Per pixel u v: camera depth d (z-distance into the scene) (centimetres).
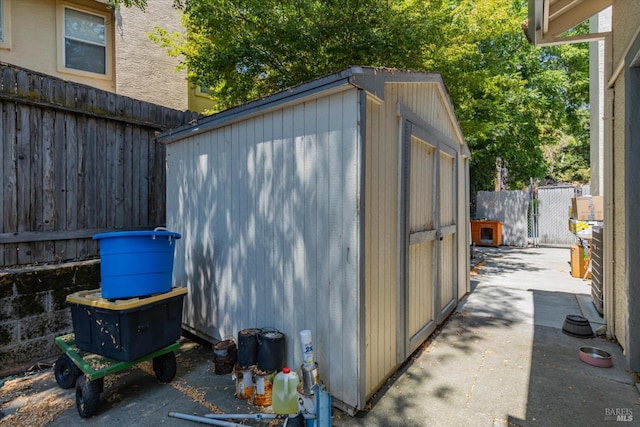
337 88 233
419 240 330
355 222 231
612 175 349
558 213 1089
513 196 1137
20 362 305
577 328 361
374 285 252
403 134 292
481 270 722
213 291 349
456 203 467
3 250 321
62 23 651
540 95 975
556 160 2134
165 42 664
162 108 449
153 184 442
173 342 282
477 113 796
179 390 270
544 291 546
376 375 254
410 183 314
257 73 552
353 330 233
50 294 324
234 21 507
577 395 252
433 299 375
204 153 357
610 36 351
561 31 369
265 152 293
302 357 263
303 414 212
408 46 497
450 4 644
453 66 570
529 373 284
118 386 277
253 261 306
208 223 354
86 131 377
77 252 372
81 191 373
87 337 261
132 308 247
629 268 287
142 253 261
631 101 285
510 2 636
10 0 597
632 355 284
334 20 483
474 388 262
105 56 707
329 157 246
